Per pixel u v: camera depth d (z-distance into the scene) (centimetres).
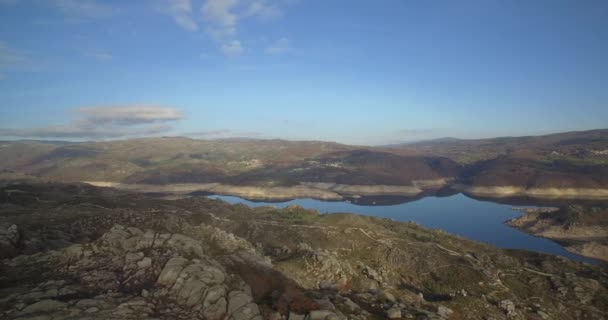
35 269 2441
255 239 6944
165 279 2303
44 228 5338
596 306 5469
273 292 2397
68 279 2291
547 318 4781
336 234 6994
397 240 7156
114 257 2634
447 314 3575
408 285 5628
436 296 5266
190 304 2088
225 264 2752
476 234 15150
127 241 2827
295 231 7119
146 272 2402
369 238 7050
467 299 4775
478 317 4262
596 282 6116
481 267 6200
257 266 2827
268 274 2706
